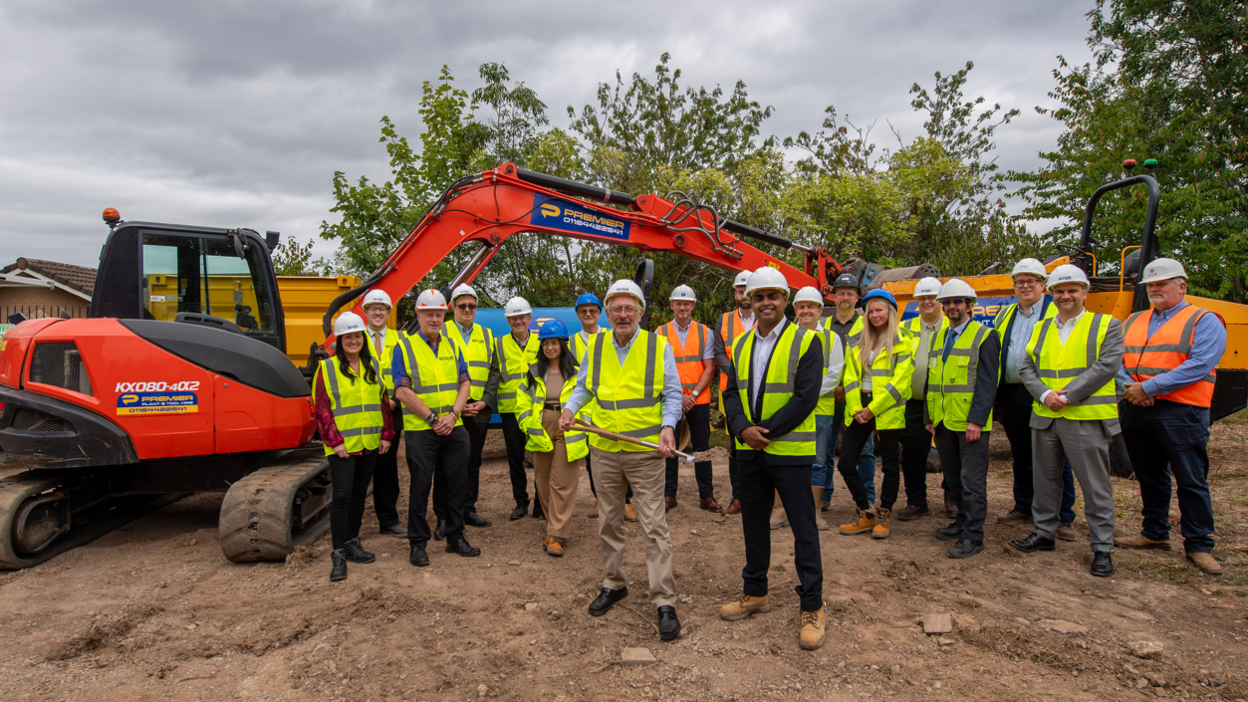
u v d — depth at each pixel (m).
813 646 3.20
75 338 4.55
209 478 5.05
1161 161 12.23
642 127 19.20
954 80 21.47
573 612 3.71
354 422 4.34
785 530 5.14
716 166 18.97
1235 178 13.23
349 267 11.27
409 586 4.10
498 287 12.27
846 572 4.18
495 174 6.62
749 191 13.06
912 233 15.07
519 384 4.94
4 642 3.47
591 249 11.95
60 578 4.39
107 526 5.45
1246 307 6.91
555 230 6.93
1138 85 17.84
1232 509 5.25
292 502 4.76
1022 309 4.96
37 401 4.52
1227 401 6.75
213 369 4.75
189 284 5.41
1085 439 4.11
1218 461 7.10
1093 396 4.11
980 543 4.48
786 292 3.31
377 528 5.43
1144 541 4.50
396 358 4.41
